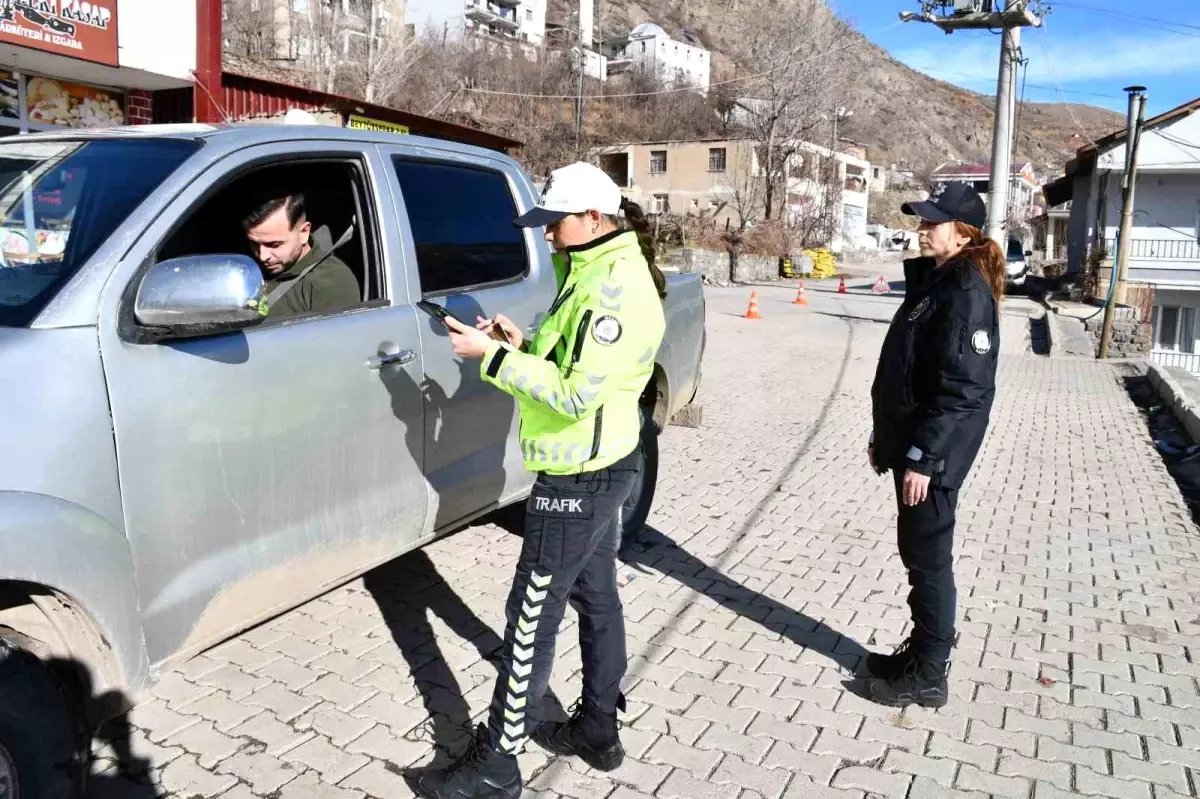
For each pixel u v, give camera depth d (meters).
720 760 3.14
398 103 34.66
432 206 3.70
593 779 3.00
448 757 3.08
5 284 2.48
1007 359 14.86
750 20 133.75
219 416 2.64
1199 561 5.22
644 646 3.94
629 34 99.25
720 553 5.11
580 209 2.50
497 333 2.86
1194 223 29.81
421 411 3.42
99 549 2.31
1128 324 20.02
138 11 9.40
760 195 45.56
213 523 2.65
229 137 2.94
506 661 2.70
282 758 3.03
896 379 3.28
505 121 47.31
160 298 2.39
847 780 3.04
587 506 2.64
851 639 4.09
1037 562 5.16
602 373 2.48
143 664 2.49
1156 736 3.36
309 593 3.08
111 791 2.82
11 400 2.17
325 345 3.01
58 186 2.77
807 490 6.44
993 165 20.73
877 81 163.00
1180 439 8.89
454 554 4.84
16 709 2.16
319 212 3.57
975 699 3.60
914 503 3.24
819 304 24.92
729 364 12.70
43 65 9.22
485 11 75.62
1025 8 19.66
